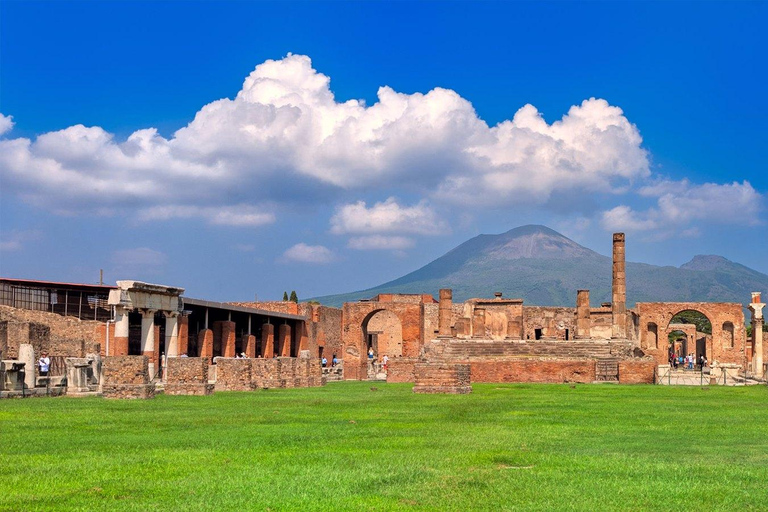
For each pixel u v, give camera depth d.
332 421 24.14
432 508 12.68
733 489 14.07
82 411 26.61
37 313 50.03
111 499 13.09
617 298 69.12
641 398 35.34
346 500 13.14
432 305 93.88
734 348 86.69
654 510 12.62
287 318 77.06
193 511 12.38
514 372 52.94
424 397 35.16
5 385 33.28
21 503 12.77
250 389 41.75
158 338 61.75
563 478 14.92
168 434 20.66
